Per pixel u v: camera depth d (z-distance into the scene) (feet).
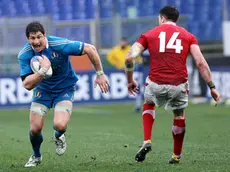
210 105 209.05
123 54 207.21
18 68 215.51
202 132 127.03
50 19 217.36
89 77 210.18
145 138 78.07
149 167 76.43
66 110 75.97
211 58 217.15
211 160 84.64
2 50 215.10
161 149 99.76
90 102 210.38
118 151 97.86
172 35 77.51
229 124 144.97
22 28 214.07
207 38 269.03
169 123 150.51
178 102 78.33
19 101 205.26
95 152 96.78
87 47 74.49
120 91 211.41
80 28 223.71
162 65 77.10
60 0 268.62
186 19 228.84
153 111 79.87
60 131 75.15
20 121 165.37
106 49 225.35
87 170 74.74
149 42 77.77
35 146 79.15
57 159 88.07
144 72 207.92
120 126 144.87
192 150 97.14
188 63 222.28
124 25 225.56
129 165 78.95
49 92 77.00
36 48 73.05
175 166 77.46
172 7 79.36
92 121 160.66
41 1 268.41
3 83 203.92
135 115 178.09
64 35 221.46
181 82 77.20
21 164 83.10
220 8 274.57
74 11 269.44
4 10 265.75
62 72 76.33
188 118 163.32
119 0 273.75
